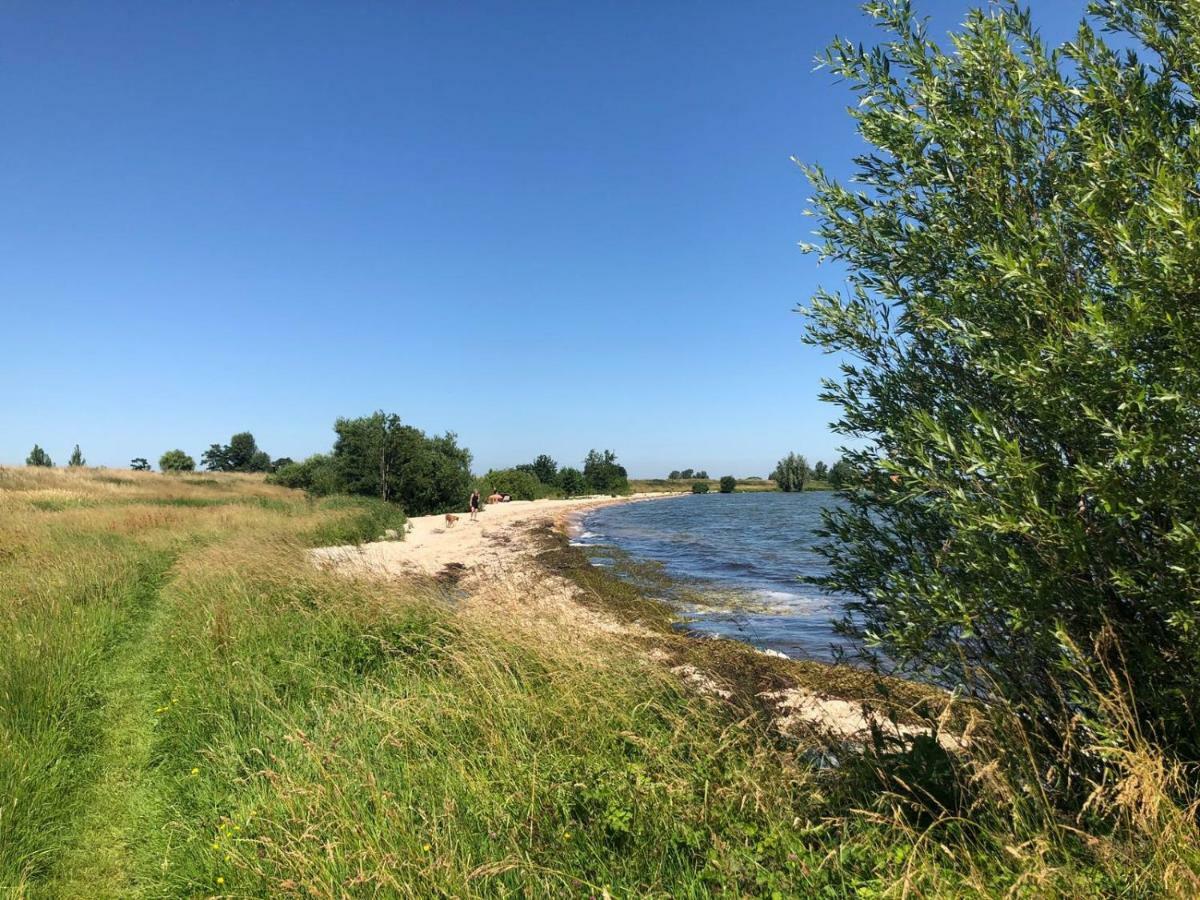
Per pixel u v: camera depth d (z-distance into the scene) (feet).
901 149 11.60
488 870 9.99
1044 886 7.97
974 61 11.03
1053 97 10.79
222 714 18.93
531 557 72.18
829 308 12.92
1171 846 7.90
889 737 12.62
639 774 12.30
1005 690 10.79
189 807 15.31
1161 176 8.30
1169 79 10.09
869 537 12.70
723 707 16.52
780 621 41.24
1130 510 8.46
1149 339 8.79
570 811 12.03
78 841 14.24
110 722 20.26
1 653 21.36
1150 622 9.58
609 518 166.81
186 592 34.58
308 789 12.92
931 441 10.87
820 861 9.61
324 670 22.63
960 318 10.53
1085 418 9.11
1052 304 9.53
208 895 11.89
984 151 10.73
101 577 37.81
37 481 140.15
